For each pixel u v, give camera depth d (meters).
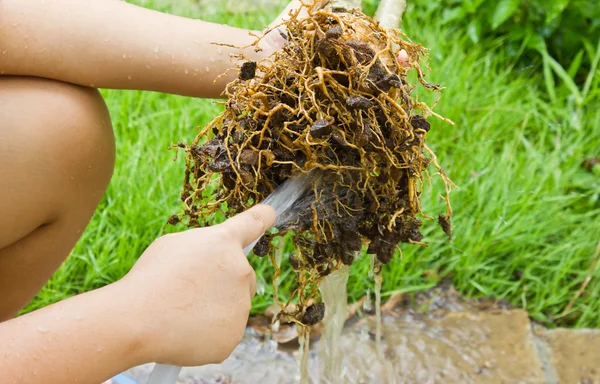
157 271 0.73
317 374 1.06
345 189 0.82
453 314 1.15
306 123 0.78
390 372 1.05
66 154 0.85
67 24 0.85
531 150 1.35
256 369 1.07
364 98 0.76
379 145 0.79
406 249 1.17
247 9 1.81
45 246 0.90
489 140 1.36
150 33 0.88
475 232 1.21
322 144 0.77
